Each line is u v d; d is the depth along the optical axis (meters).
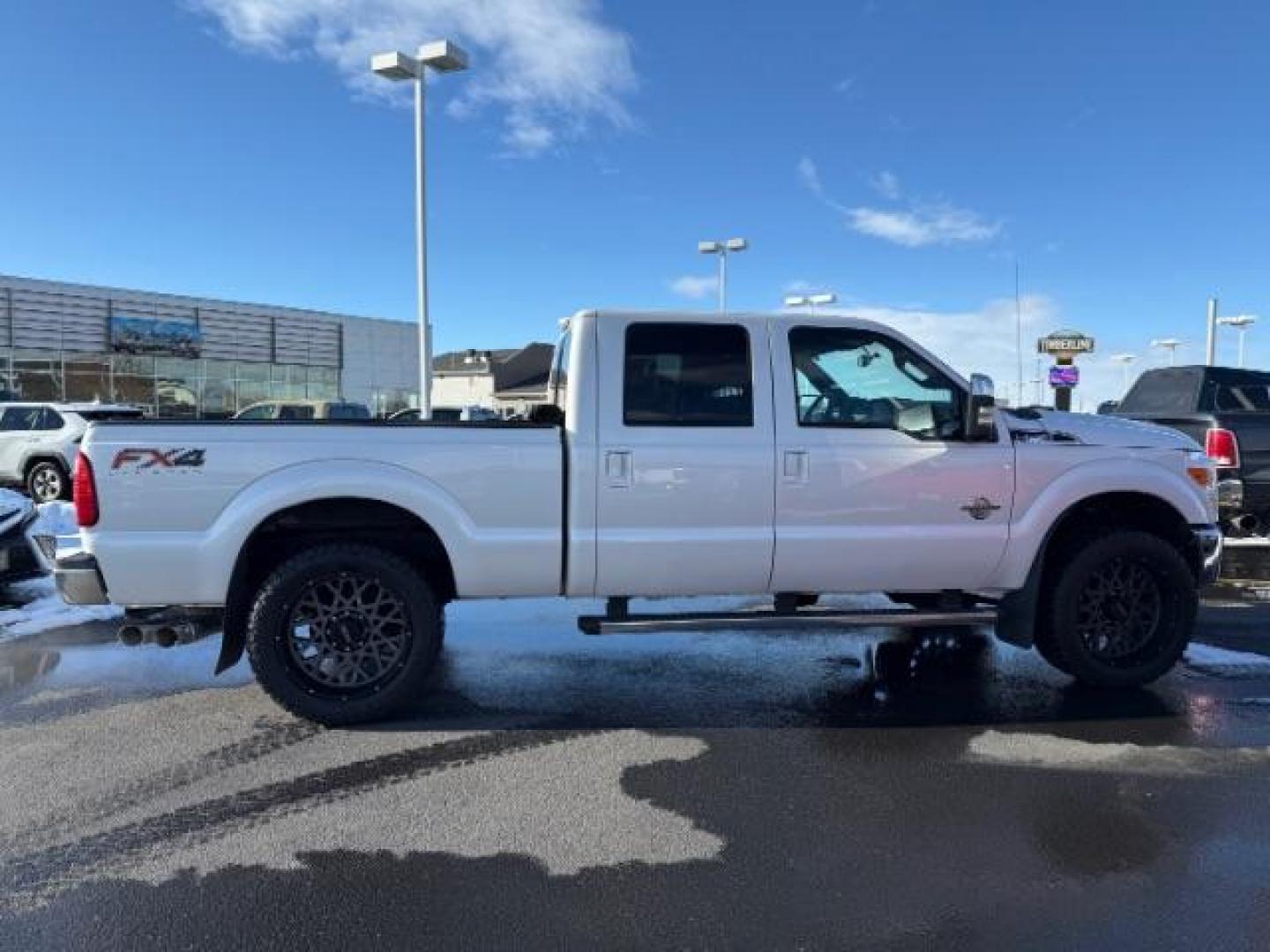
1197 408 10.23
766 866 3.47
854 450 5.12
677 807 3.96
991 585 5.33
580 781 4.24
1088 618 5.43
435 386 68.44
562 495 4.93
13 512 8.30
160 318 35.59
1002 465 5.24
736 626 5.18
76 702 5.32
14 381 32.00
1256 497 9.70
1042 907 3.19
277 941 3.01
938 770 4.36
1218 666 6.07
